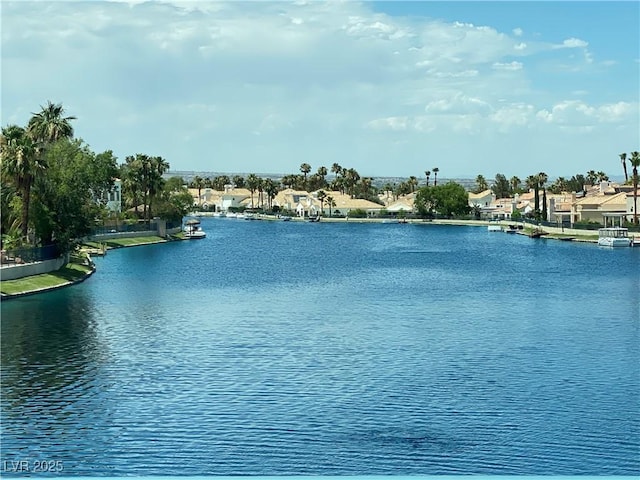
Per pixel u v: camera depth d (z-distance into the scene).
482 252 161.88
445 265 132.25
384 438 38.75
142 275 111.75
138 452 37.16
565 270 122.00
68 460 36.66
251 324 69.44
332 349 58.31
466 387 47.56
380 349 58.41
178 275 112.31
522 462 35.78
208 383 48.62
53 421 41.66
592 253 156.50
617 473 34.56
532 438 38.78
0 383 48.62
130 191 194.00
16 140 97.94
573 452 37.09
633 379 49.50
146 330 65.94
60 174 116.50
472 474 34.41
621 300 86.25
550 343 60.81
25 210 99.44
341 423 41.00
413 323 70.31
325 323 70.06
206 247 173.88
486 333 65.12
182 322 70.19
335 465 35.59
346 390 46.97
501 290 96.19
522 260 141.62
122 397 45.66
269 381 49.03
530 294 92.06
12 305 79.44
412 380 49.25
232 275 113.44
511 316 74.62
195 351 57.62
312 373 50.97
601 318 73.31
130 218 192.62
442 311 77.94
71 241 106.00
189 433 39.69
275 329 66.94
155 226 190.38
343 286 100.44
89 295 88.12
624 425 40.56
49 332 64.69
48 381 49.16
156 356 55.94
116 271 117.44
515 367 52.75
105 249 151.38
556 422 41.16
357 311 77.75
